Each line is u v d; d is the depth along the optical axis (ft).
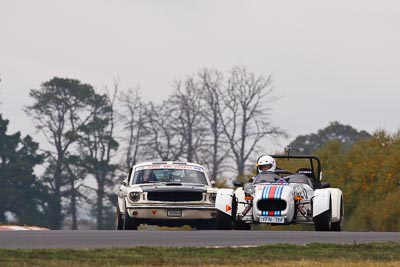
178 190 272.51
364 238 189.47
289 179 251.60
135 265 132.46
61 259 135.33
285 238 183.83
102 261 134.72
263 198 237.45
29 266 127.44
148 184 279.90
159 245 162.40
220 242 171.53
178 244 165.78
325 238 186.29
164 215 272.92
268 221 237.86
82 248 149.59
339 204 242.99
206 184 284.61
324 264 137.69
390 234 205.57
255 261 139.95
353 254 152.56
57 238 171.01
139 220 277.23
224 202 242.78
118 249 148.77
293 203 239.30
